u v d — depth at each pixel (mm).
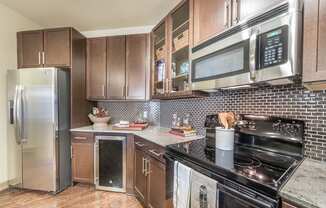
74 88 2873
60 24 3195
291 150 1319
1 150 2625
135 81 3012
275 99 1439
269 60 1019
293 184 874
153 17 2932
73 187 2789
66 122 2760
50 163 2549
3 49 2674
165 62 2395
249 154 1397
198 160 1301
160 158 1790
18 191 2617
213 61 1455
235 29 1235
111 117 3432
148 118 3283
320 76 878
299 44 930
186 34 1940
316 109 1202
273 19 1000
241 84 1209
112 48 3082
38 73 2557
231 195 1021
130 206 2277
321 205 686
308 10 915
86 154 2783
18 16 2855
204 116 2209
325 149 1163
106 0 2457
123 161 2613
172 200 1688
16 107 2533
